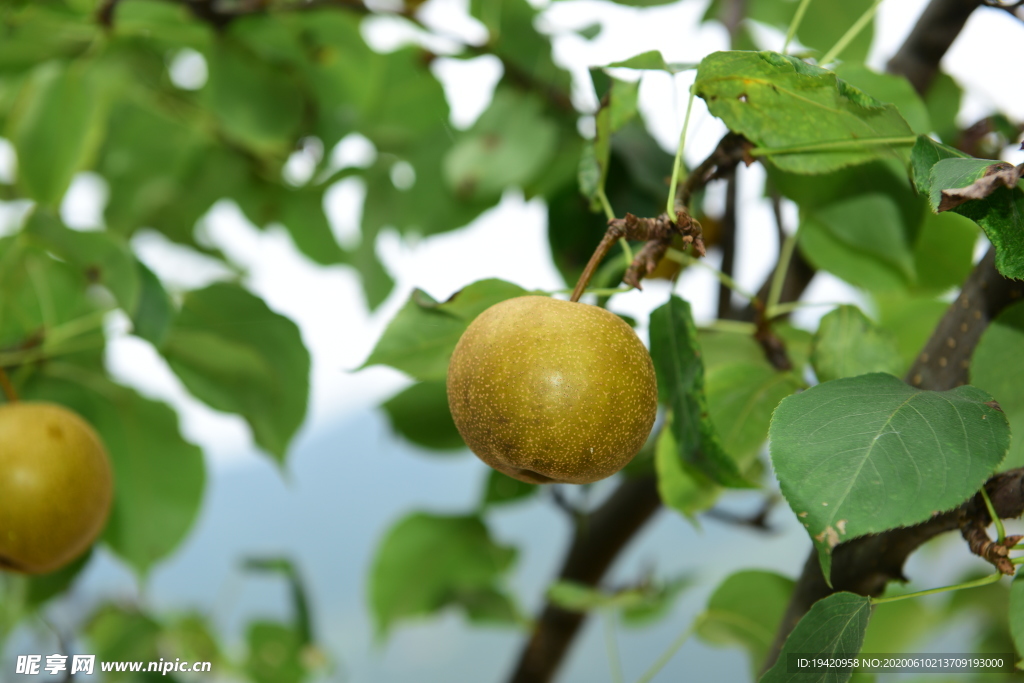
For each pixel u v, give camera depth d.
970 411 0.52
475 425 0.57
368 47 0.98
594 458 0.57
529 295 0.60
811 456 0.51
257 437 0.84
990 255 0.58
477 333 0.58
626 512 0.86
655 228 0.58
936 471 0.51
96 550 0.85
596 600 0.78
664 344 0.61
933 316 0.74
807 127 0.59
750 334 0.69
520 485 0.91
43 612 0.85
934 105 0.74
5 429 0.69
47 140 0.82
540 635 0.94
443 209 0.96
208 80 0.98
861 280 0.69
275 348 0.80
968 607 0.92
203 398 0.81
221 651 1.19
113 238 0.72
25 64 0.97
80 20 0.90
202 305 0.79
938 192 0.51
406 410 0.85
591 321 0.57
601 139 0.62
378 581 0.96
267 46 0.96
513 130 0.87
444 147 0.96
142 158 1.09
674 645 0.75
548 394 0.56
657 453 0.67
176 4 0.88
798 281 0.75
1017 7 0.64
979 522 0.55
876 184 0.67
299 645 1.16
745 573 0.73
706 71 0.57
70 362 0.80
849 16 0.93
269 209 1.15
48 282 0.79
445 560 0.96
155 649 1.06
